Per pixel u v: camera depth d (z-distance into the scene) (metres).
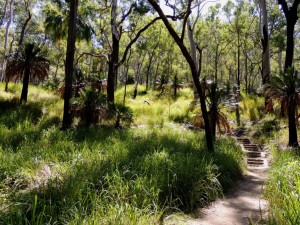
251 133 14.47
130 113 13.79
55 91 19.47
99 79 19.31
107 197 4.09
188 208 4.79
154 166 5.46
